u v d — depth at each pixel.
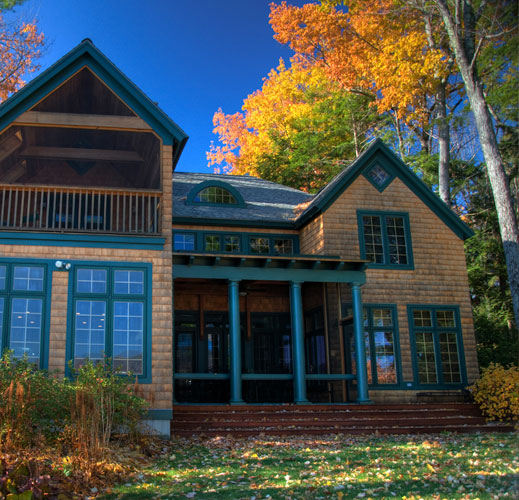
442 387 16.30
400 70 23.12
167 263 11.91
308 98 33.38
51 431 8.73
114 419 9.44
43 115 12.14
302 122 32.53
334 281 14.54
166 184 12.36
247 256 13.75
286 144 32.75
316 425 12.41
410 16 23.48
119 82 12.43
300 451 9.66
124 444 9.59
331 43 27.58
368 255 16.84
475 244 26.44
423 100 27.95
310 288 17.77
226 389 17.00
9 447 7.61
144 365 11.28
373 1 24.14
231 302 13.84
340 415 13.00
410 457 8.90
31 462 6.89
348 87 30.19
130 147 15.58
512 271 15.76
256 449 9.93
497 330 22.36
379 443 10.55
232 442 10.75
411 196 17.75
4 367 8.84
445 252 17.58
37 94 12.20
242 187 20.78
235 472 7.89
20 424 7.88
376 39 25.80
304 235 18.22
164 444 10.44
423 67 22.48
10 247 11.32
